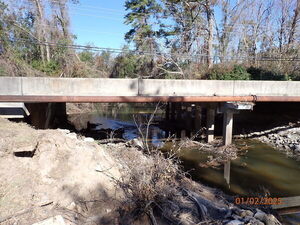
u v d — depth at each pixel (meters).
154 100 9.47
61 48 19.78
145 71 25.61
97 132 14.73
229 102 10.38
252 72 15.63
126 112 24.52
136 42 24.77
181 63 21.86
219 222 4.50
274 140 12.55
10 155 4.32
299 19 20.41
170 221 4.14
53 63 19.36
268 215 5.11
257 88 10.73
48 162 4.46
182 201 4.90
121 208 4.15
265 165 9.23
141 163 5.82
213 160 9.70
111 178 4.86
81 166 4.70
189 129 15.08
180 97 9.68
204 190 6.50
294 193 6.88
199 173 8.34
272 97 10.43
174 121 18.09
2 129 5.44
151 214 4.05
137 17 24.56
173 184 5.61
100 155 5.39
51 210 3.65
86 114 23.41
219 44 23.14
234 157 10.06
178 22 23.19
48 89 8.76
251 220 4.75
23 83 8.52
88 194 4.26
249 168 8.89
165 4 21.89
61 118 17.84
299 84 11.01
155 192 4.39
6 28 16.30
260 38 24.00
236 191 6.95
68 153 4.83
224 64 17.45
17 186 3.84
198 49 21.81
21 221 3.26
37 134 5.21
